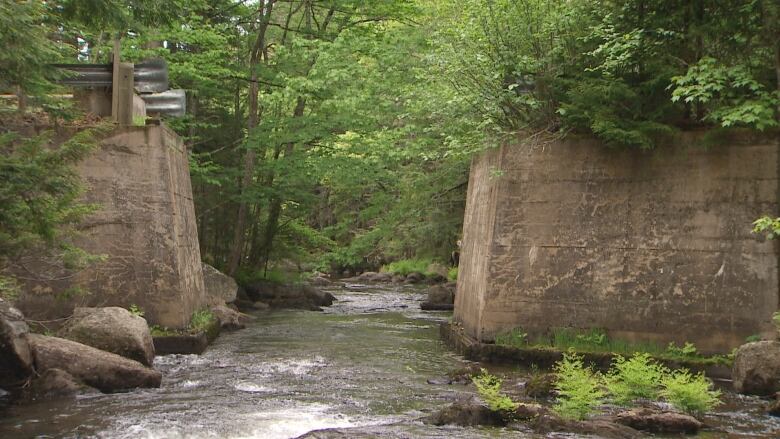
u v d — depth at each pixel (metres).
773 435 8.29
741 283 11.91
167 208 13.52
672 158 12.25
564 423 8.20
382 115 21.84
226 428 8.23
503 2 13.28
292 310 23.53
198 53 21.70
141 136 13.47
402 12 23.12
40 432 8.03
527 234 12.66
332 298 26.25
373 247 25.05
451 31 15.52
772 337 11.66
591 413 8.95
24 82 10.88
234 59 24.03
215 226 25.53
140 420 8.54
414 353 14.02
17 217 9.51
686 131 12.23
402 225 24.14
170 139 14.22
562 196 12.59
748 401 9.97
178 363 12.39
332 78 21.11
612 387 9.58
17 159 9.31
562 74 12.90
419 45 21.19
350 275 45.34
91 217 13.18
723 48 11.85
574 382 8.89
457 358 13.38
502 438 7.84
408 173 22.80
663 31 11.65
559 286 12.48
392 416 8.90
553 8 13.11
